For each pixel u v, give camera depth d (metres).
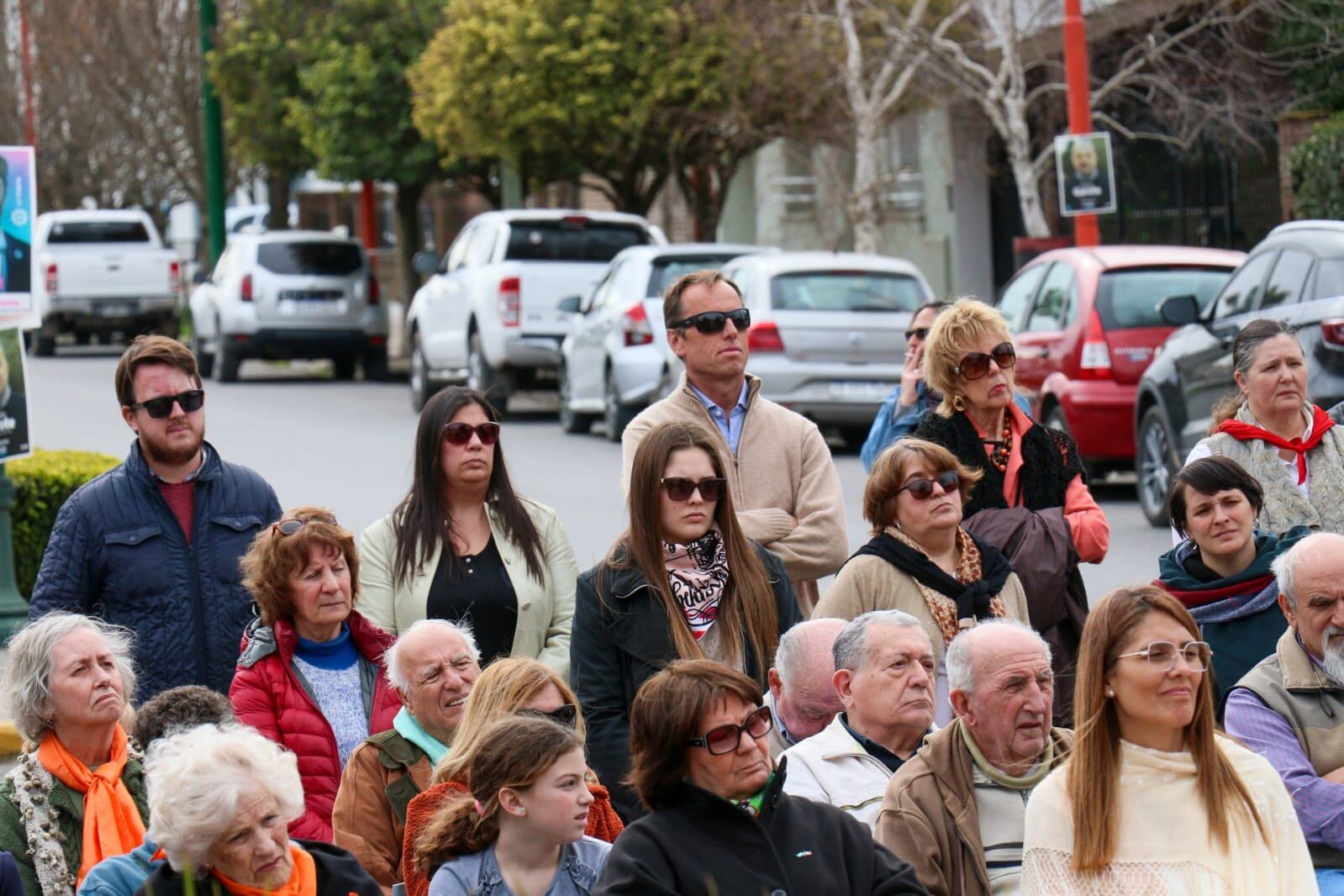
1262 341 23.64
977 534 21.56
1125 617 15.27
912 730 18.53
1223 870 15.27
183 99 118.06
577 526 46.16
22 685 18.59
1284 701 18.86
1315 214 63.66
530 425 72.12
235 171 121.25
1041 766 17.25
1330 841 18.34
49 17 123.44
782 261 59.47
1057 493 22.77
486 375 72.50
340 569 20.52
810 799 16.08
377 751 19.22
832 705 19.31
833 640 19.47
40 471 37.78
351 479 54.62
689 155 83.75
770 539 22.84
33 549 37.81
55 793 18.53
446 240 155.38
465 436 22.38
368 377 92.56
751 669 20.20
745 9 78.31
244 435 66.69
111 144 133.62
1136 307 48.97
